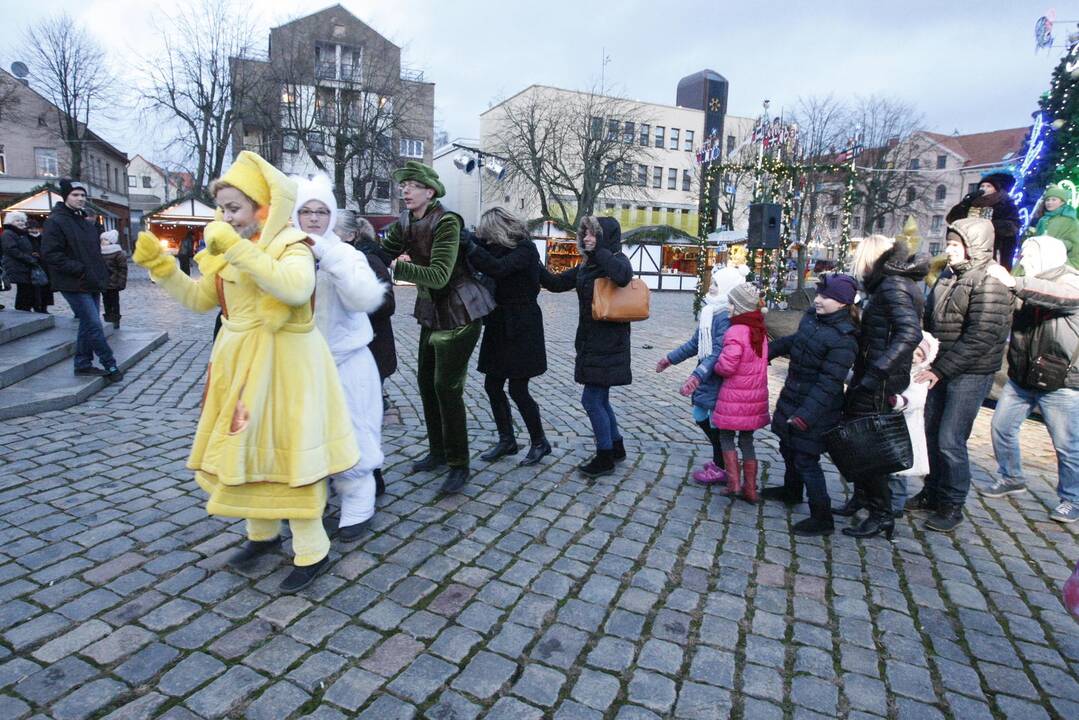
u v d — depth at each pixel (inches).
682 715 83.3
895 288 128.4
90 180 1651.1
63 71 1464.1
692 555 127.3
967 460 143.5
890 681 91.9
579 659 93.7
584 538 132.3
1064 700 89.5
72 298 237.0
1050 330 147.6
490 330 166.6
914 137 1657.2
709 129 2132.1
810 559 128.0
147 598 103.3
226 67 1342.3
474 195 2086.6
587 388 165.8
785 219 591.2
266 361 98.7
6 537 121.5
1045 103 332.2
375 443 123.7
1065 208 219.9
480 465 172.2
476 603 106.7
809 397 132.4
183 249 898.1
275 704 81.4
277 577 111.3
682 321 618.8
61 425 191.5
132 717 78.1
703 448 198.7
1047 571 127.6
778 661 95.3
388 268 167.8
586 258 159.5
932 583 120.7
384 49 1376.7
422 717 80.7
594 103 1481.3
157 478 153.5
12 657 87.7
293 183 100.7
